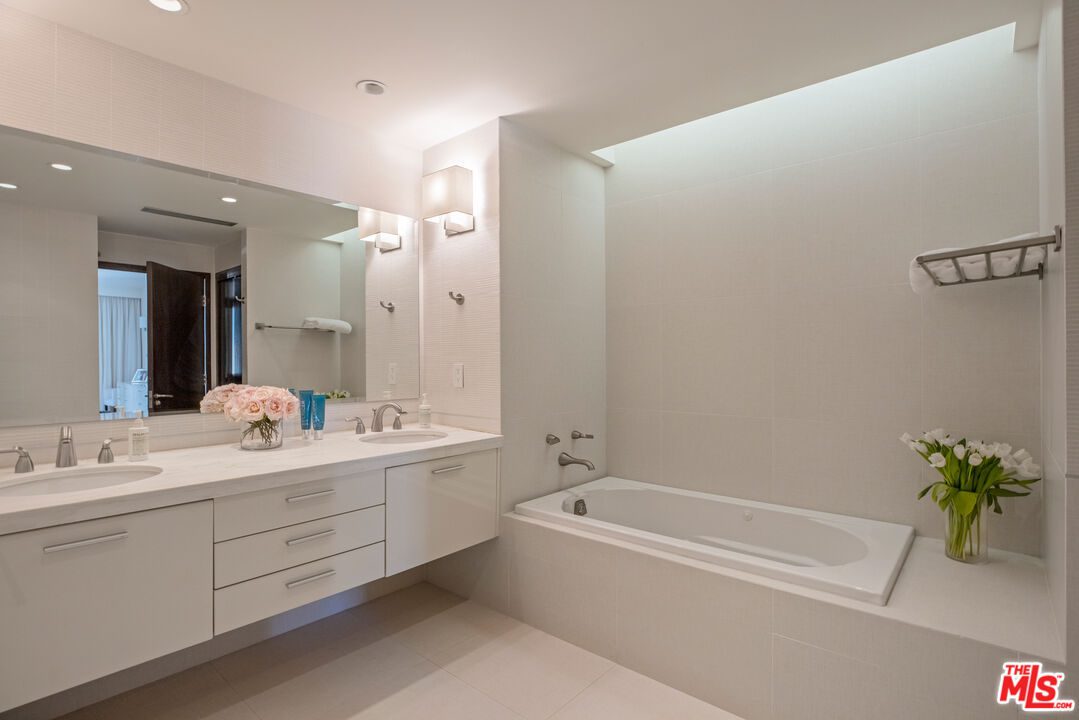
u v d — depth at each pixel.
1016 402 2.04
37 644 1.37
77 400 1.93
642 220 3.11
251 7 1.77
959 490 1.96
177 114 2.13
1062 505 1.36
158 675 2.07
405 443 2.64
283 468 1.84
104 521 1.46
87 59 1.92
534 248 2.81
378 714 1.88
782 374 2.60
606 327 3.25
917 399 2.24
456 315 2.82
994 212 2.08
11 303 1.81
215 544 1.67
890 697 1.56
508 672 2.13
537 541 2.46
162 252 2.12
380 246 2.83
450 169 2.65
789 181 2.58
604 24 1.88
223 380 2.29
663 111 2.55
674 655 2.01
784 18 1.84
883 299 2.32
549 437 2.87
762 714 1.80
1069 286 1.28
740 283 2.74
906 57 2.28
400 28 1.89
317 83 2.28
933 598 1.68
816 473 2.51
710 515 2.72
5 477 1.65
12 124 1.77
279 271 2.46
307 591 1.89
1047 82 1.69
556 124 2.70
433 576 2.98
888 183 2.31
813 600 1.69
